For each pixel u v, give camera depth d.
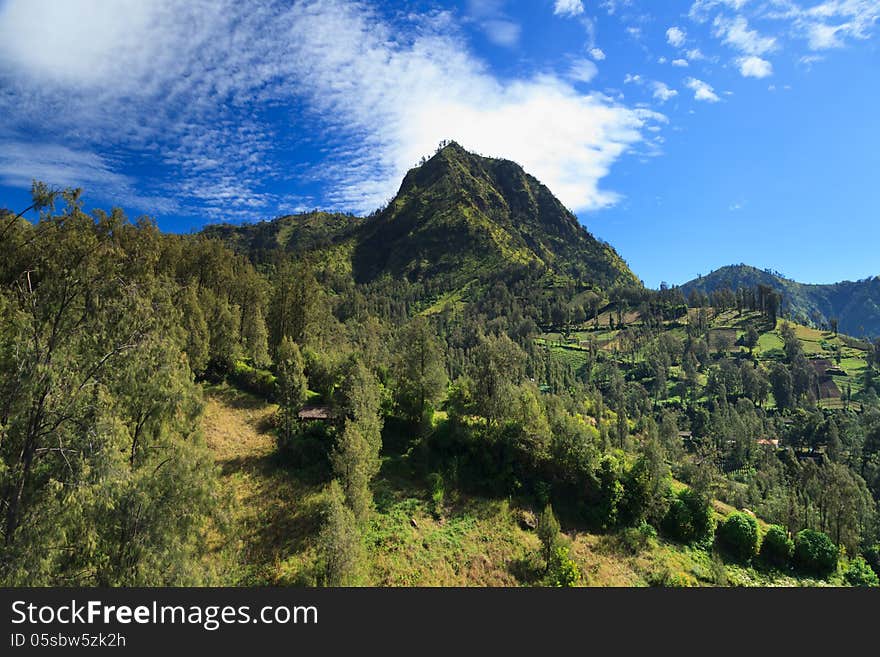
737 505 67.81
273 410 54.59
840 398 161.12
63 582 17.19
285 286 79.50
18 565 15.45
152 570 18.27
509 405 52.88
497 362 54.75
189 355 55.41
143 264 34.88
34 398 17.89
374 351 67.44
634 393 150.50
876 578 45.59
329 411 47.31
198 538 22.25
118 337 22.03
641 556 42.78
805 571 46.94
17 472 17.08
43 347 18.67
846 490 56.72
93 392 19.44
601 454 52.16
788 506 59.25
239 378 62.44
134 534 18.69
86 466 17.38
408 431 53.19
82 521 17.80
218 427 48.81
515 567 37.06
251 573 29.84
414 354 54.31
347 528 31.28
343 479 39.09
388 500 41.72
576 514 47.34
